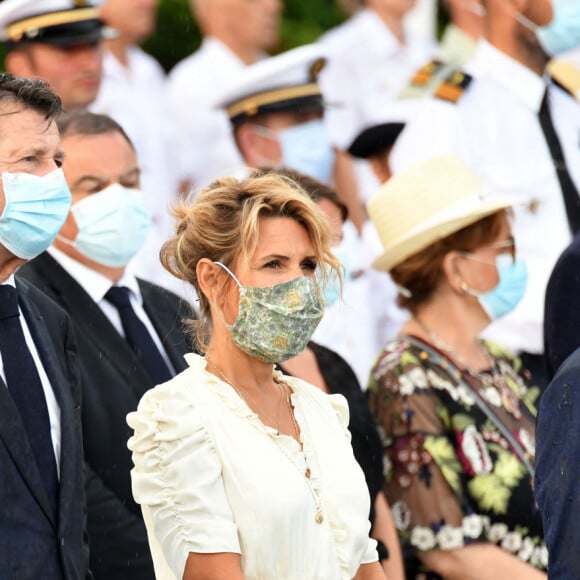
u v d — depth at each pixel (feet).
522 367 69.36
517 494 62.44
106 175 63.05
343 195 88.74
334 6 97.25
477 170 91.86
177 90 84.28
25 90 49.52
